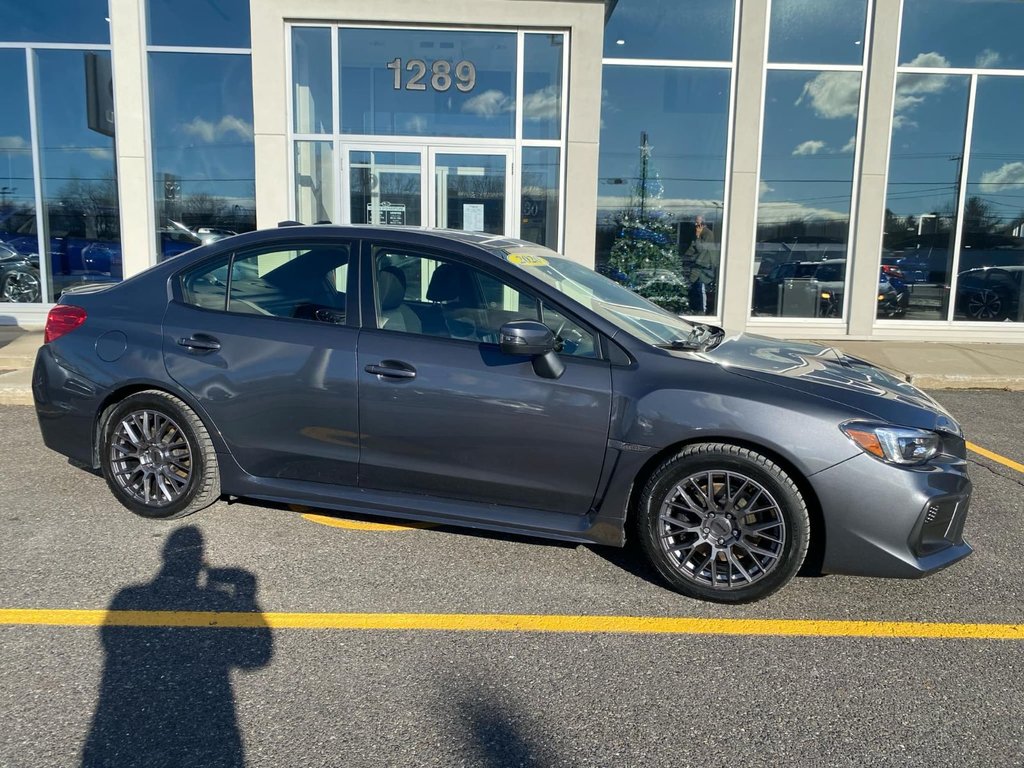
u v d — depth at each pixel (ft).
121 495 14.35
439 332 12.66
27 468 17.26
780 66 34.55
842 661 10.13
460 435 12.29
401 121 33.58
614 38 34.35
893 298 36.45
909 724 8.81
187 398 13.53
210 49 33.50
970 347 34.73
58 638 10.30
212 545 13.33
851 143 35.19
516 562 12.96
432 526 14.38
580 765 8.02
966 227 36.14
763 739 8.50
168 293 14.17
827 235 35.78
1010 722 8.87
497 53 33.19
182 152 34.42
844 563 11.09
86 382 14.12
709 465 11.30
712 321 36.09
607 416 11.68
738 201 35.04
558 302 12.31
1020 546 14.01
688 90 34.73
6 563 12.48
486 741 8.38
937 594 12.10
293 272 13.61
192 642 10.28
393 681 9.48
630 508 12.25
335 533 13.97
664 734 8.55
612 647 10.37
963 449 11.93
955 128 35.50
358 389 12.66
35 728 8.44
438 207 34.12
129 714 8.72
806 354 13.76
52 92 34.71
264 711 8.82
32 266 35.81
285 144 32.76
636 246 35.53
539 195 34.22
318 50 32.89
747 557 11.53
